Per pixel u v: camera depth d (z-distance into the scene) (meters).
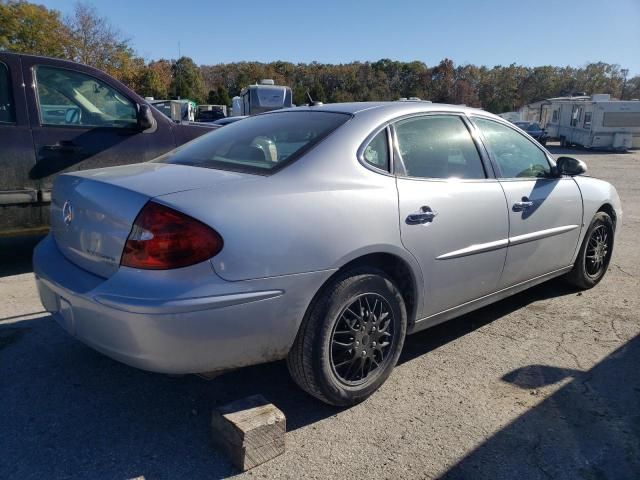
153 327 2.27
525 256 3.86
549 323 4.11
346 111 3.23
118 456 2.49
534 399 3.04
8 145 4.79
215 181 2.59
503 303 4.54
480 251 3.42
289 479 2.36
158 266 2.31
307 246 2.55
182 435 2.66
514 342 3.78
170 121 5.80
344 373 2.82
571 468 2.48
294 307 2.55
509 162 3.87
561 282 4.90
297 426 2.75
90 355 3.46
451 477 2.40
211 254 2.33
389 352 3.01
